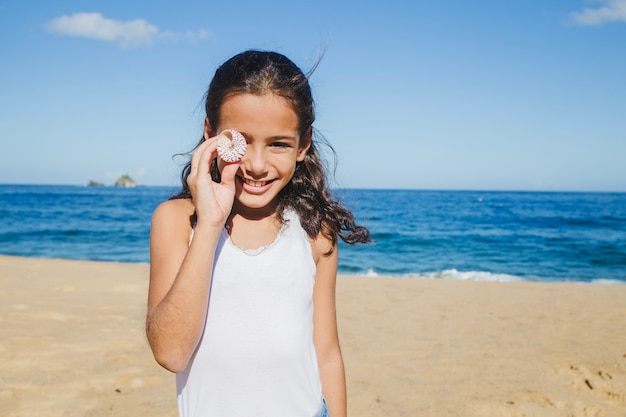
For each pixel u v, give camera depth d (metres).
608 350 5.74
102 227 27.75
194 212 1.90
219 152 1.71
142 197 70.56
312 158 2.11
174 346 1.61
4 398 4.30
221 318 1.76
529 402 4.38
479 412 4.19
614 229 29.98
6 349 5.40
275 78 1.77
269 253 1.85
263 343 1.76
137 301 7.80
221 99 1.80
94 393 4.43
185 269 1.64
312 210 2.04
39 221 31.64
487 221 36.09
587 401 4.41
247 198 1.84
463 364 5.27
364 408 4.23
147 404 4.23
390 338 6.17
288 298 1.82
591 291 9.50
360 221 2.70
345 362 5.31
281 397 1.76
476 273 14.66
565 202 70.06
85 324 6.42
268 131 1.77
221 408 1.73
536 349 5.77
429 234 26.08
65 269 10.70
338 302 8.16
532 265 16.69
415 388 4.65
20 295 7.95
